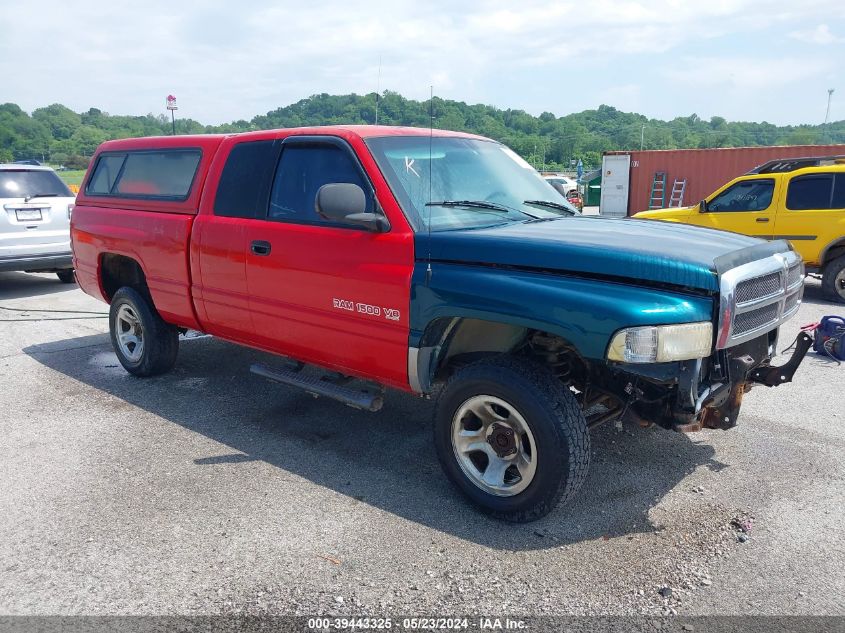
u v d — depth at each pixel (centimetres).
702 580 308
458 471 373
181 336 726
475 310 346
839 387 562
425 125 473
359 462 432
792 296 400
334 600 296
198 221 492
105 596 300
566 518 363
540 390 333
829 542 337
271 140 456
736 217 1035
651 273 316
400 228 378
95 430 485
